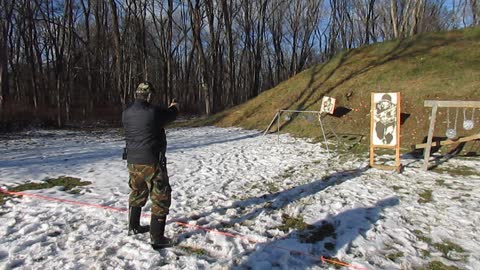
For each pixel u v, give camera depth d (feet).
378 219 16.03
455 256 12.66
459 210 16.83
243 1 109.60
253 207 17.83
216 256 12.54
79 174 25.14
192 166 27.94
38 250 12.80
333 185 21.65
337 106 46.11
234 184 22.29
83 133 57.26
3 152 35.60
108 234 14.16
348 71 53.67
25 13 83.87
